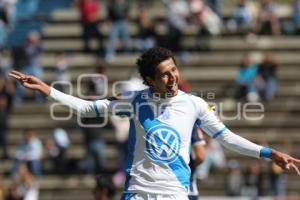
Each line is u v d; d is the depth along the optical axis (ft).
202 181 228.22
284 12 297.12
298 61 275.59
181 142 69.26
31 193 201.77
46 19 297.12
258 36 284.61
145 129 69.46
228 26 285.84
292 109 254.88
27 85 70.28
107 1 301.63
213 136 70.18
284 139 248.73
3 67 267.18
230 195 223.71
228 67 273.54
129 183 69.41
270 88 253.85
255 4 304.71
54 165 238.07
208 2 288.92
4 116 251.60
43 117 260.42
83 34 280.51
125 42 276.00
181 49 274.77
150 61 69.82
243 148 69.26
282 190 221.87
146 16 279.28
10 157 252.62
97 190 101.40
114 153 243.19
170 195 68.33
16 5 299.58
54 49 285.23
